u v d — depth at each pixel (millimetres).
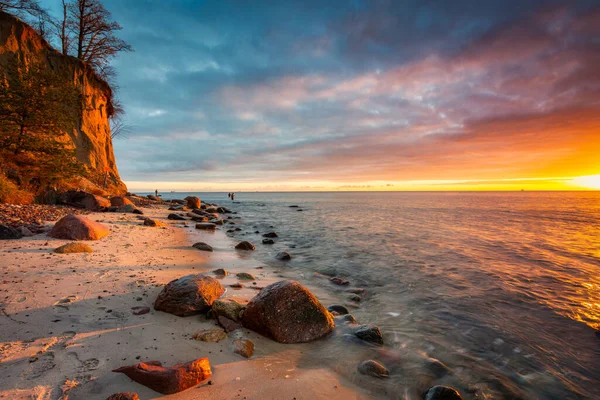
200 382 3373
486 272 9922
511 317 6266
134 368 3279
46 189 18516
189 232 16453
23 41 23453
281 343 4652
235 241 15039
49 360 3438
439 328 5672
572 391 3945
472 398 3723
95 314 4812
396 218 30109
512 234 19344
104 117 34625
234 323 4980
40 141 17516
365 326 5277
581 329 5734
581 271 10180
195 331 4637
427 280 8961
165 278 7148
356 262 11141
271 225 23672
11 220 11266
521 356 4746
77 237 10289
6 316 4418
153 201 39000
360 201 81688
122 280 6598
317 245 14719
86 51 33094
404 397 3598
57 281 6109
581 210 47156
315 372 3922
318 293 7652
